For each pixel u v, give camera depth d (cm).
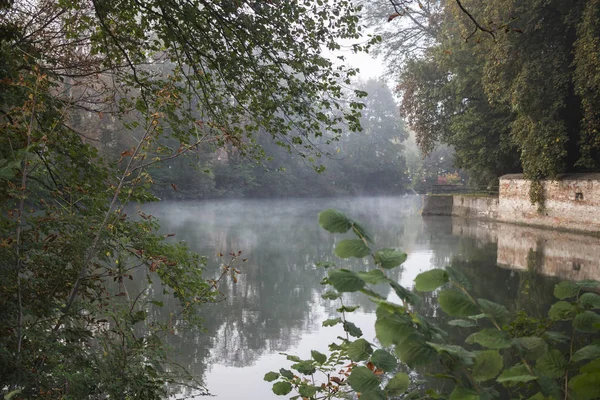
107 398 299
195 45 588
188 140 534
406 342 119
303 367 253
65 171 452
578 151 2269
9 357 261
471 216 3095
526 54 1956
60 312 318
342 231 133
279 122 619
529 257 1409
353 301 973
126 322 343
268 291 1089
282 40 588
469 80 2500
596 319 145
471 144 2742
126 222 450
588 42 1706
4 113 325
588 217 1995
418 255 1499
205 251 1686
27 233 321
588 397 108
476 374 120
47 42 534
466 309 121
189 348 685
